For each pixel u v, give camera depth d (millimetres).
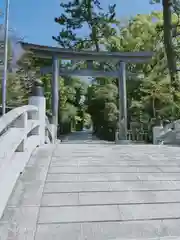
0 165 2297
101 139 15453
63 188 2834
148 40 16141
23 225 2117
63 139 14102
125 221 2252
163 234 2080
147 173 3414
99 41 17672
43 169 3369
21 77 12398
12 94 12188
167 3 13414
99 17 17391
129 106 14703
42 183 2928
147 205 2539
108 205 2512
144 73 15773
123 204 2541
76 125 30500
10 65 12000
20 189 2748
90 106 18281
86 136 18016
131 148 5098
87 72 11820
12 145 2672
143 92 14461
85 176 3213
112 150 4773
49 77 15531
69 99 21609
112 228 2145
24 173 3207
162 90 12766
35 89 5227
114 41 16656
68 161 3785
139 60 11852
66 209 2404
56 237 1994
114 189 2869
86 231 2090
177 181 3158
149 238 2016
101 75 11922
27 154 3621
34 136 4512
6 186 2469
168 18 13422
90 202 2553
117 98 15961
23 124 3398
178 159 4148
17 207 2389
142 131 11984
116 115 14617
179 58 14328
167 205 2551
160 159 4125
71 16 17297
